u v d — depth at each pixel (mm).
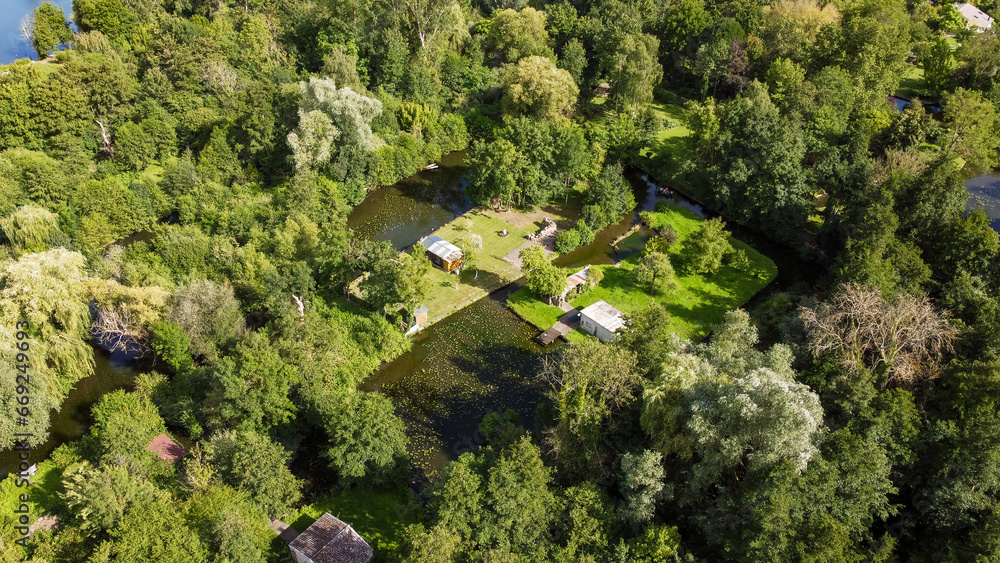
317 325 69875
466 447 64625
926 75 135375
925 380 56156
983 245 69312
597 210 97875
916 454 49688
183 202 92812
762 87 109250
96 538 47688
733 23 133250
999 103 119750
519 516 47219
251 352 59188
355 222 102250
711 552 47938
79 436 64000
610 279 88625
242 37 131125
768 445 45125
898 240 72812
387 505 57438
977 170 108562
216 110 113438
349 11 134250
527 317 81562
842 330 58812
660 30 145000
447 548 43719
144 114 108875
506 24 139000
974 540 43125
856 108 109938
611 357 54219
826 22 129250
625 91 123375
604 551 46031
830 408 54438
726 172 100312
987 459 45656
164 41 120750
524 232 98875
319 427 64125
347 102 100500
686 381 51406
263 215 90688
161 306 68938
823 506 44375
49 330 64812
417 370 74125
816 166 98375
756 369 52031
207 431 62281
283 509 54594
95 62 106625
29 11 178000
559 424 55656
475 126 126125
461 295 85125
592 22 141875
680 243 96375
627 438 56656
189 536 45594
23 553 47812
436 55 134500
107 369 72188
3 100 96875
